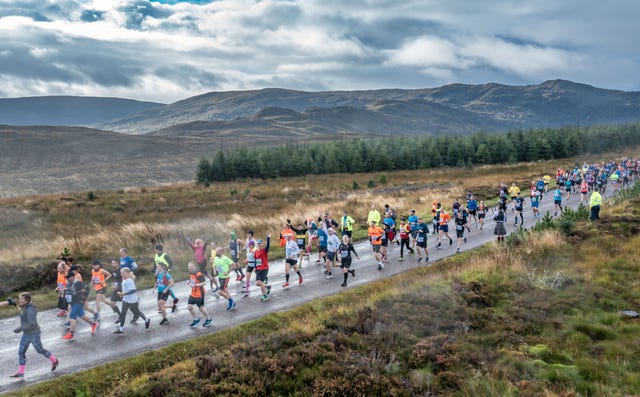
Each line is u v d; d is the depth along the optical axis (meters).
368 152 69.62
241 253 20.05
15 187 84.62
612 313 11.25
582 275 14.06
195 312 12.07
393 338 10.31
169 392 8.33
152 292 15.21
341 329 10.94
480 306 12.20
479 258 17.12
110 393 8.60
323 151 73.69
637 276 13.68
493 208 31.14
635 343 9.56
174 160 136.38
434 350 9.53
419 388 8.41
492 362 9.15
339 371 8.83
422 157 73.50
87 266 17.14
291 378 8.78
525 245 17.81
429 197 34.97
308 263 19.00
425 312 11.61
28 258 17.98
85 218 29.28
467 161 74.94
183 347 10.62
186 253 19.47
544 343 9.97
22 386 8.98
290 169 65.94
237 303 13.93
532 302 12.19
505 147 76.19
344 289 15.10
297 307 13.16
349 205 32.12
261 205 34.56
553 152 80.25
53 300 14.29
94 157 155.38
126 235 21.83
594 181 36.53
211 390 8.19
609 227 19.69
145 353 10.27
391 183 51.69
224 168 64.75
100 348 10.73
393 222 20.12
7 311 13.29
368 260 19.20
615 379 8.33
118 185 92.81
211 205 35.19
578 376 8.48
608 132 98.00
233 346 10.19
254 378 8.66
